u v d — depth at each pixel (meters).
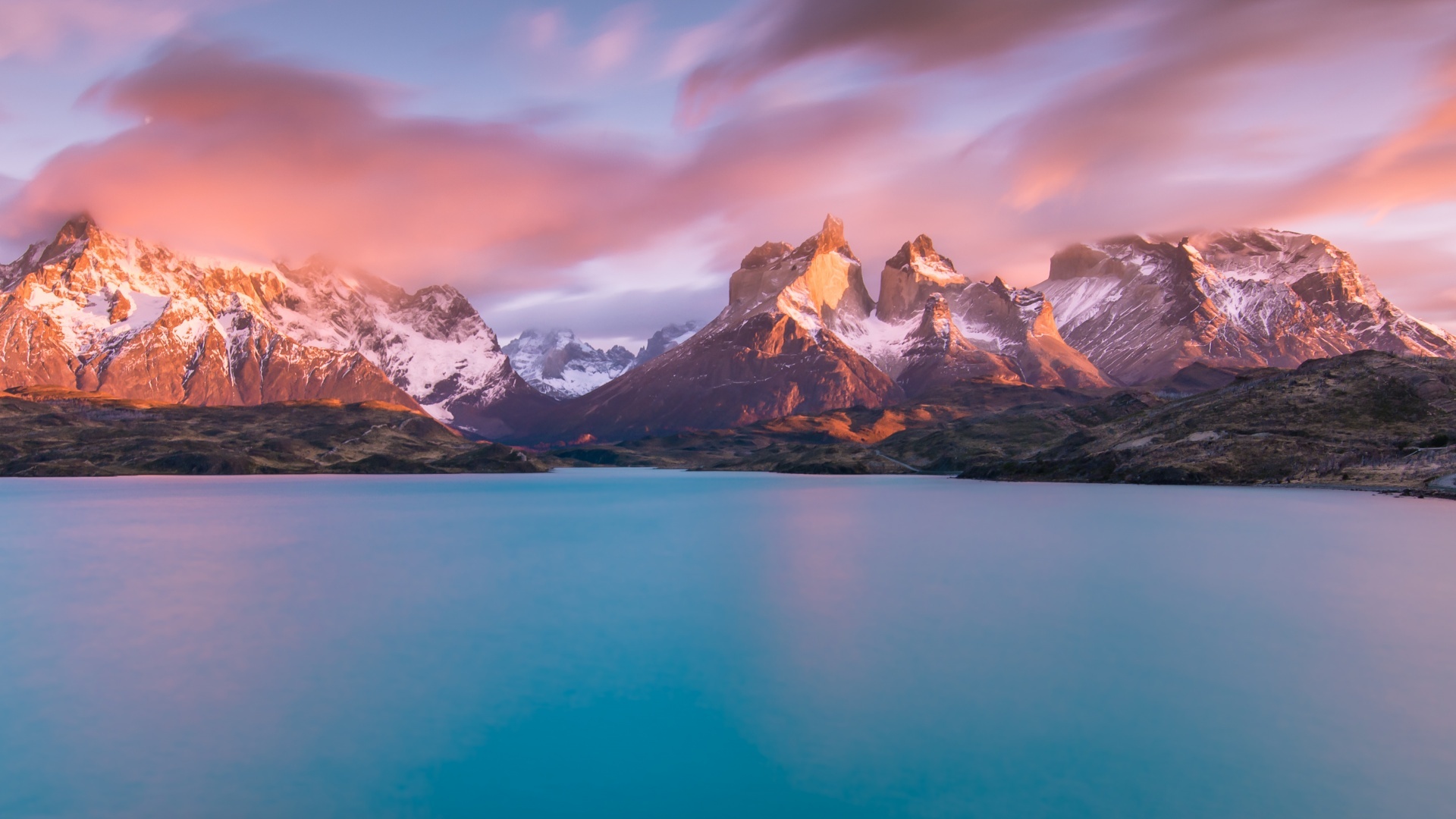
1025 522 114.50
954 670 44.12
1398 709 37.94
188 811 29.83
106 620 57.34
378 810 29.84
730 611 58.59
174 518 134.00
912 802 30.03
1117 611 57.34
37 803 30.27
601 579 73.19
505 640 51.19
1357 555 80.31
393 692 41.69
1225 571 72.62
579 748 34.84
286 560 85.94
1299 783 31.09
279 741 35.78
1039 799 30.09
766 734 36.00
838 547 93.06
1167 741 34.91
